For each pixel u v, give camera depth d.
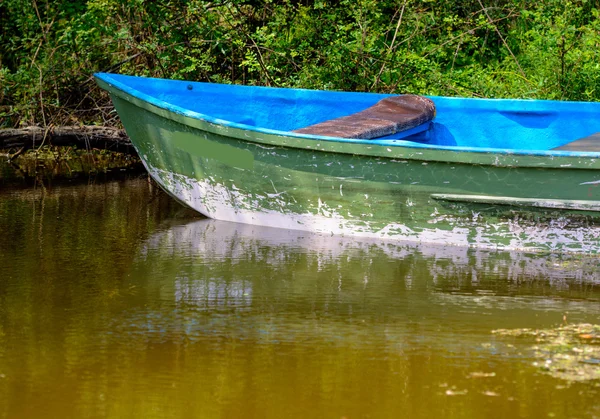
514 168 11.45
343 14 19.12
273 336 8.61
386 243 12.21
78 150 19.44
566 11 19.56
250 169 12.80
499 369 7.84
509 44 21.27
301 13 18.77
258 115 15.42
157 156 13.95
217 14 18.92
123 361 7.98
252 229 13.01
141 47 17.88
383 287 10.14
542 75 18.19
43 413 6.99
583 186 11.35
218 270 10.78
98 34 18.98
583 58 17.92
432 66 18.56
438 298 9.77
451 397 7.28
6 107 18.73
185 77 18.53
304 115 15.37
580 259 11.48
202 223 13.40
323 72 18.02
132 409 7.07
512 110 14.84
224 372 7.77
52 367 7.84
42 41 19.70
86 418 6.93
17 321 8.95
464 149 11.49
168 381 7.58
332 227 12.60
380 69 17.98
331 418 6.94
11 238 12.29
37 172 17.48
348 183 12.21
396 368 7.86
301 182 12.51
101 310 9.30
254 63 17.78
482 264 11.15
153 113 13.45
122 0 18.03
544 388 7.45
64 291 9.93
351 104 15.20
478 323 8.99
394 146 11.76
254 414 6.99
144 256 11.41
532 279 10.50
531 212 11.63
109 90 13.84
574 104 14.64
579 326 8.91
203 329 8.77
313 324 8.94
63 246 11.88
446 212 11.95
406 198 12.04
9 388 7.42
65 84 18.66
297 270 10.79
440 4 20.95
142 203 14.80
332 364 7.95
